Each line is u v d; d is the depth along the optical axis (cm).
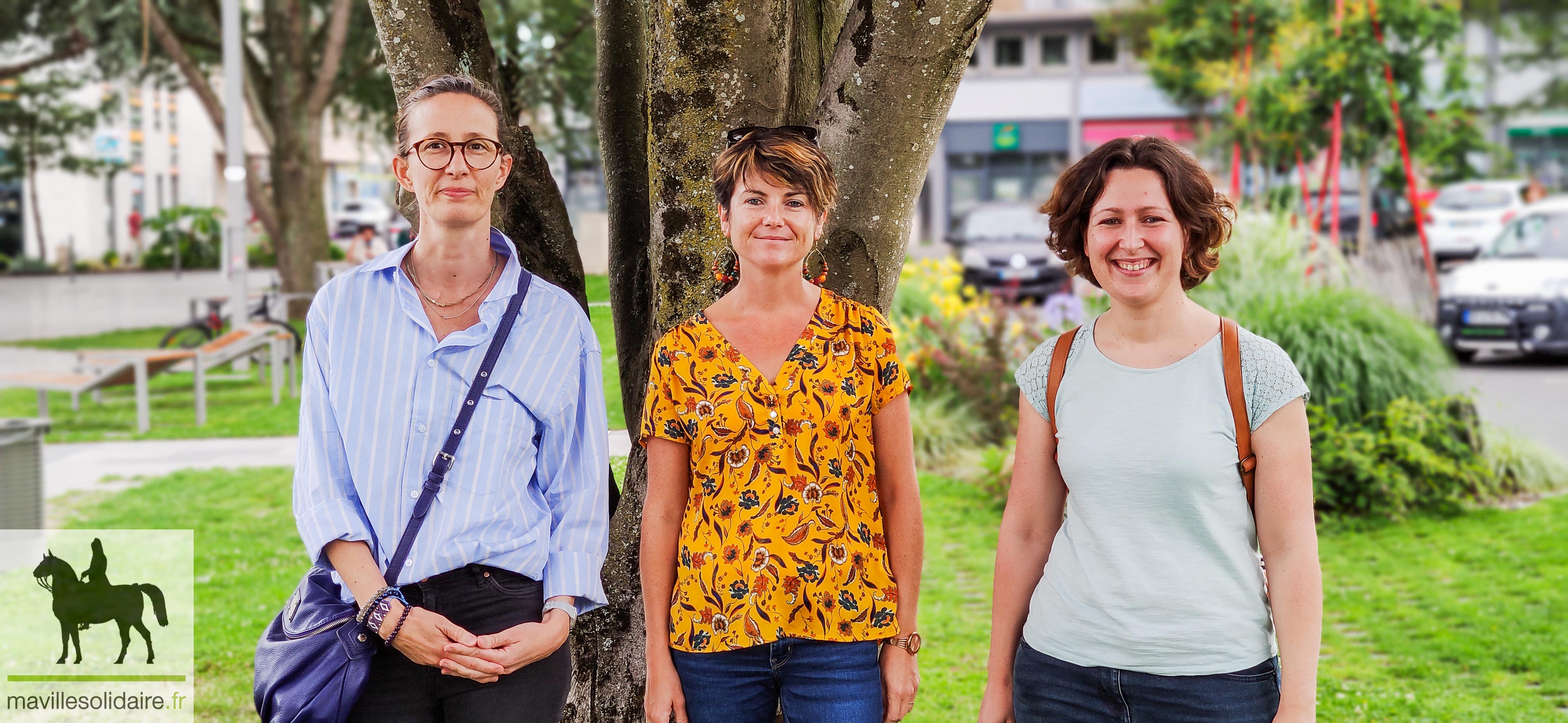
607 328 339
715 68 265
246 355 1247
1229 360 211
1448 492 704
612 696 302
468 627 224
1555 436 880
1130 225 214
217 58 1928
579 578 233
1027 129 3155
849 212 260
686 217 273
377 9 285
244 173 1373
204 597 570
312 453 225
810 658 228
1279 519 208
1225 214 221
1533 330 1151
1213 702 207
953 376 888
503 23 1541
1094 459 215
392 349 227
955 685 459
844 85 257
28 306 2247
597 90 333
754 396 227
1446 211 1930
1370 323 764
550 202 307
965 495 770
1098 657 215
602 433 243
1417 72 1332
